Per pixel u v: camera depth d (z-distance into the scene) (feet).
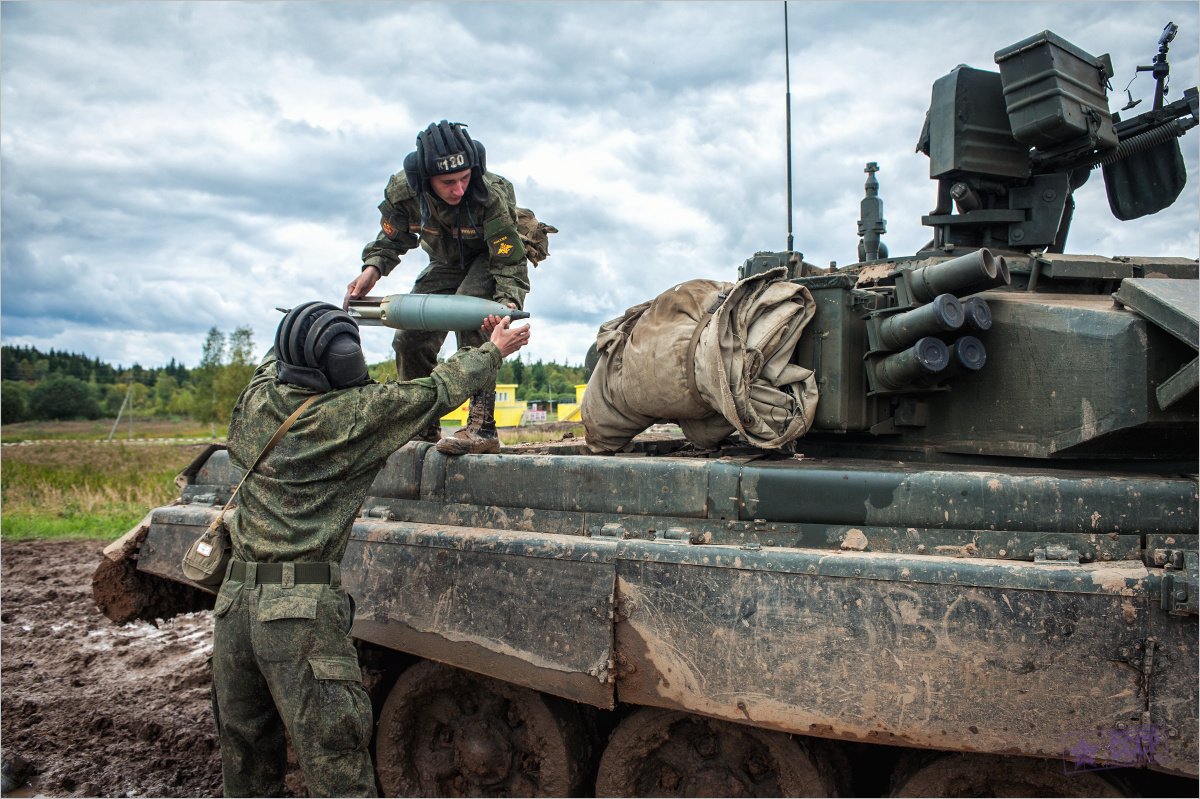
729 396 9.59
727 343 9.90
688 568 8.66
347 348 8.25
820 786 8.79
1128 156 13.10
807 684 8.04
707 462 9.59
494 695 10.68
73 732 14.73
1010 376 9.48
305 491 7.98
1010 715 7.43
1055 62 11.13
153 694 16.58
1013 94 11.60
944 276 9.34
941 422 10.37
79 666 18.34
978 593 7.59
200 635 20.85
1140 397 8.05
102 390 304.09
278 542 7.91
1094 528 7.89
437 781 11.09
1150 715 7.08
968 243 12.96
